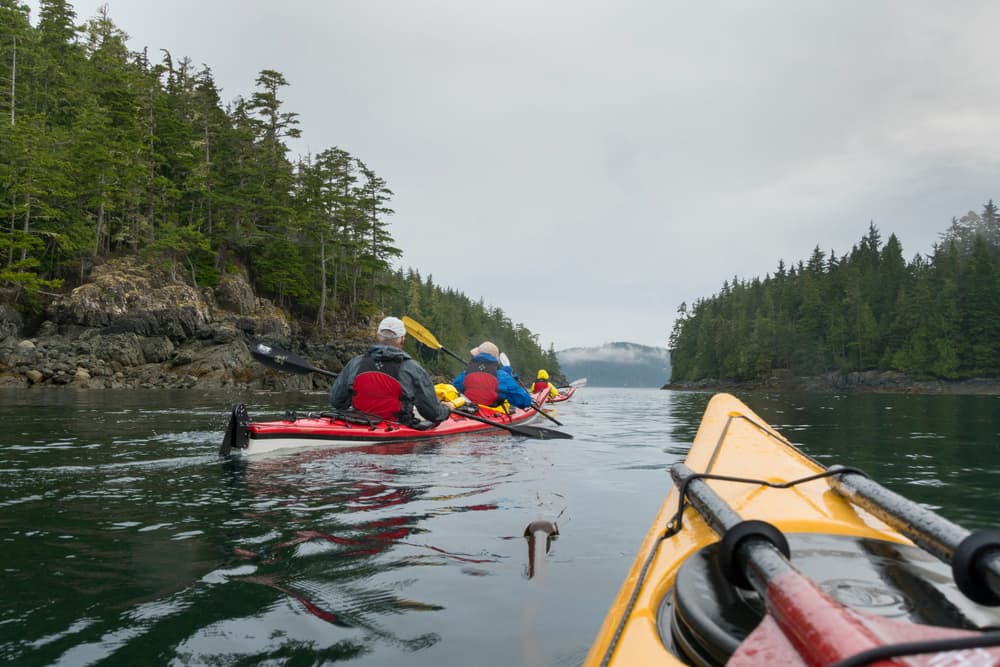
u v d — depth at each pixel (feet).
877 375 253.24
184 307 122.62
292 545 8.67
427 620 6.23
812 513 5.45
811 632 2.05
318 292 194.59
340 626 6.04
